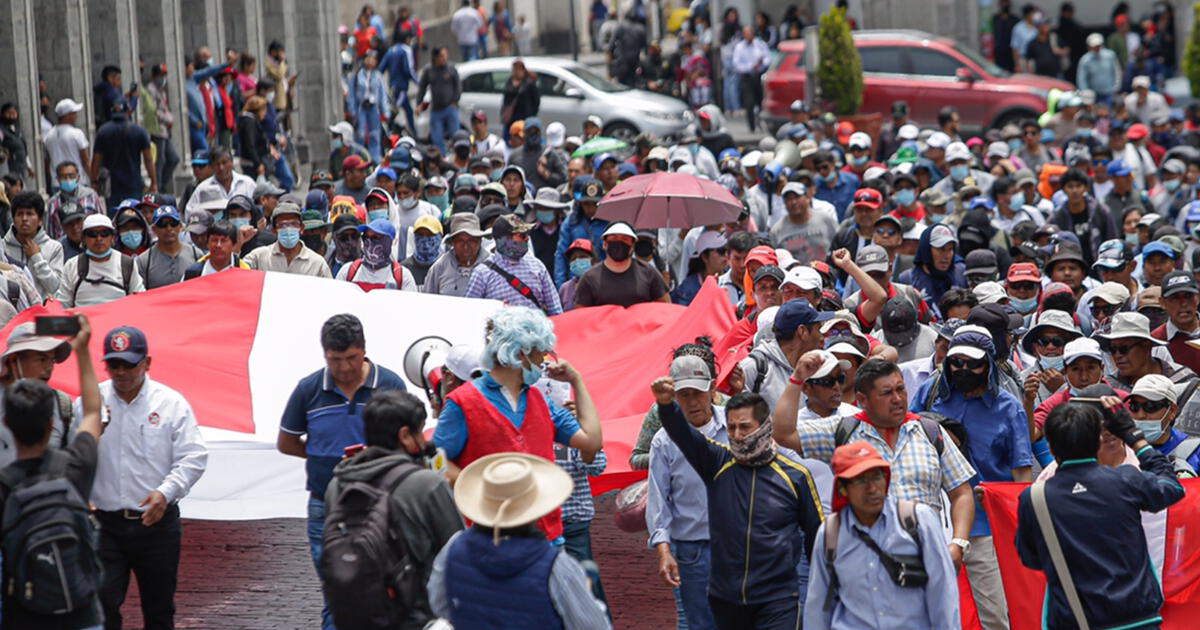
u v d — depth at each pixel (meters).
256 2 70.88
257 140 60.16
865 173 47.03
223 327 26.66
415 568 15.48
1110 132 57.19
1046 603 17.48
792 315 21.05
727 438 19.70
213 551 26.34
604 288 30.91
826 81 75.69
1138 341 22.58
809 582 16.58
